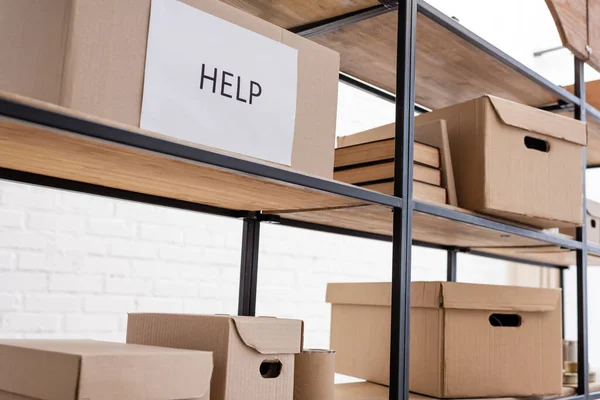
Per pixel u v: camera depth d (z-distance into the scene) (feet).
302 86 3.55
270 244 8.18
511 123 4.83
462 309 4.75
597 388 6.01
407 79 4.23
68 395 2.48
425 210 4.27
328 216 4.62
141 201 4.15
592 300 10.91
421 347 4.79
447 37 4.96
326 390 3.84
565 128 5.21
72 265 6.59
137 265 7.06
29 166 3.39
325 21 4.81
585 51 6.08
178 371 2.81
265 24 3.40
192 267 7.50
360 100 9.05
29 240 6.34
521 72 5.50
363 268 9.21
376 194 3.84
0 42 2.78
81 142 2.67
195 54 3.07
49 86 2.68
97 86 2.73
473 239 5.91
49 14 2.73
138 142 2.65
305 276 8.52
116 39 2.80
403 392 3.96
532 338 5.11
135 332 3.67
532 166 5.00
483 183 4.70
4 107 2.27
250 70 3.30
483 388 4.79
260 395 3.28
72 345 2.93
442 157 4.85
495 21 10.88
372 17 4.63
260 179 3.20
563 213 5.17
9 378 2.77
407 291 4.03
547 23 11.62
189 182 3.58
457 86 6.11
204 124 3.08
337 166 4.96
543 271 11.02
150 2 2.93
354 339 5.31
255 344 3.25
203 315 3.37
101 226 6.82
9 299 6.17
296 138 3.49
